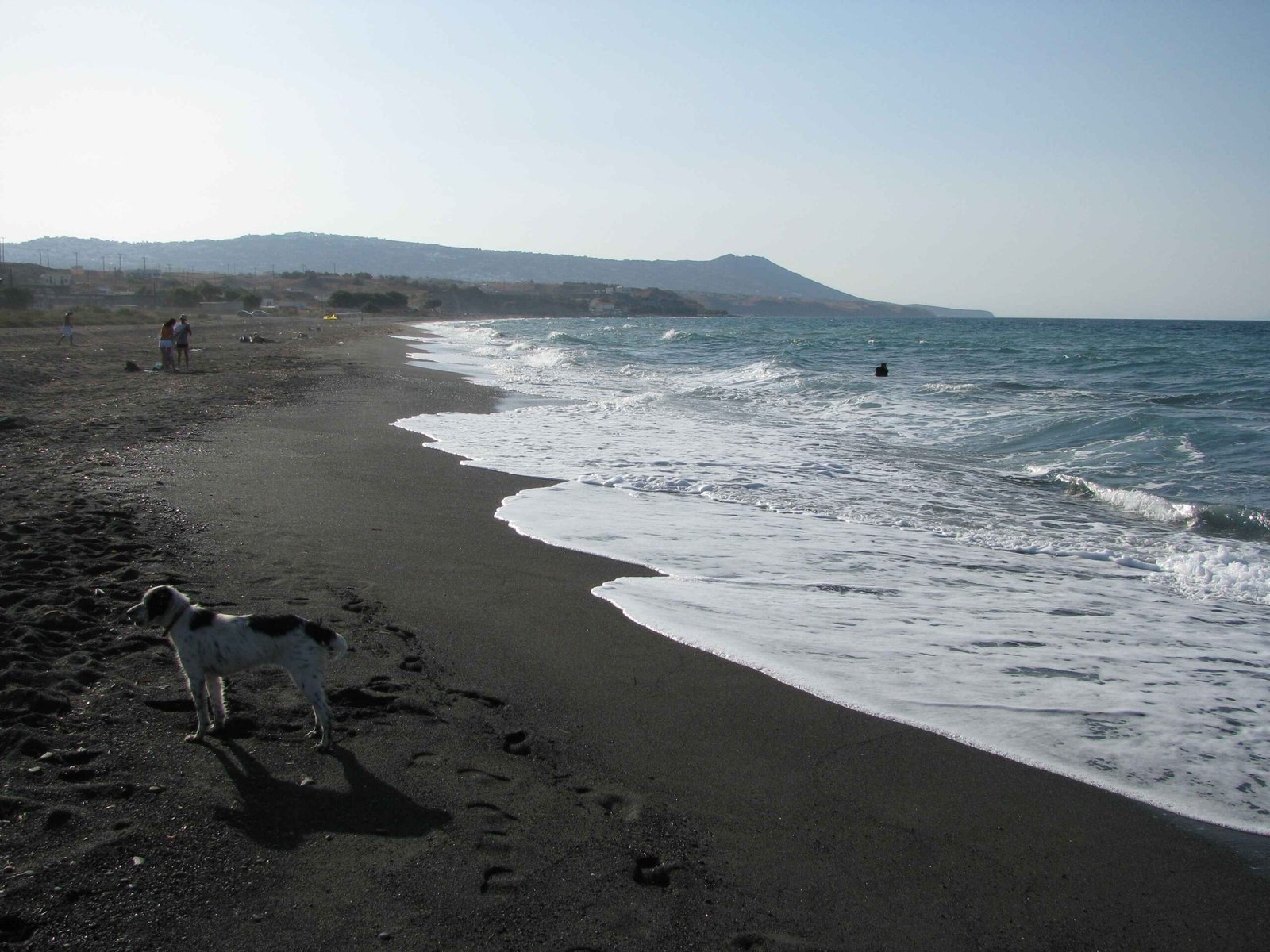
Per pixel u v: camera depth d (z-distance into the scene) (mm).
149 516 8414
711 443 15445
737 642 6242
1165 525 10438
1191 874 3775
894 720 5152
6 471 10109
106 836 3473
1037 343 56156
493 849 3631
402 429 15852
